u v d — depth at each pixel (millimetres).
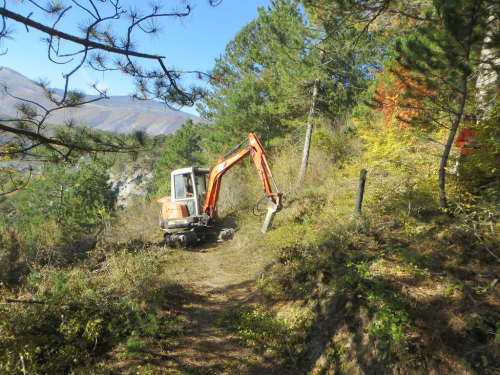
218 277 9562
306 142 17469
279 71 17672
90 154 5652
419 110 6859
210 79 5293
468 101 6695
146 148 5820
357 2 7496
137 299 7270
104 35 4336
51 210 31984
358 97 19828
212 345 6098
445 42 5793
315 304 5969
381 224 6984
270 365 5410
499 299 4254
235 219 16984
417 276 5090
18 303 6168
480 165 6105
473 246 5293
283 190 16438
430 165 8312
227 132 26250
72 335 5969
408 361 4086
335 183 12664
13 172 6469
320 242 7457
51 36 3984
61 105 4723
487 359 3699
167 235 15055
